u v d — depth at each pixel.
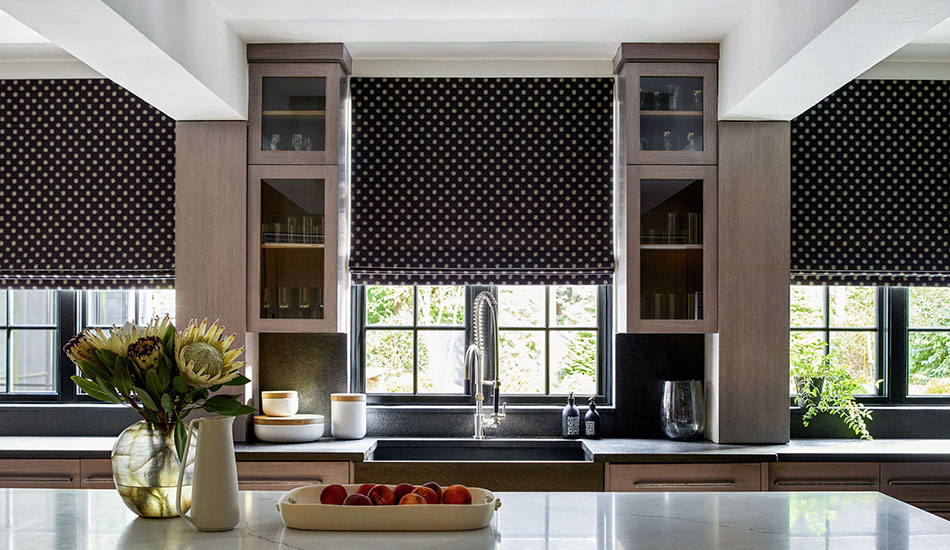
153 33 2.82
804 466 3.72
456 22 3.65
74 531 1.93
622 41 3.96
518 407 4.32
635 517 2.10
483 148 4.32
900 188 4.29
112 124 4.29
